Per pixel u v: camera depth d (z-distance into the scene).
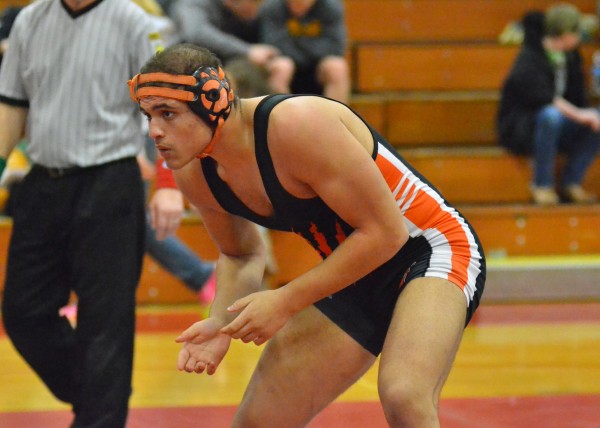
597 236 20.38
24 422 10.98
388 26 23.56
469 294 6.82
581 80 21.22
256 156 6.39
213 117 6.16
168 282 18.45
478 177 21.00
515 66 20.75
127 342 8.95
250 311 6.24
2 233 17.92
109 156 8.94
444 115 21.86
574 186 21.08
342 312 7.20
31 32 9.03
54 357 9.38
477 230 20.02
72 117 8.88
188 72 6.07
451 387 12.53
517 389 12.44
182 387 12.50
